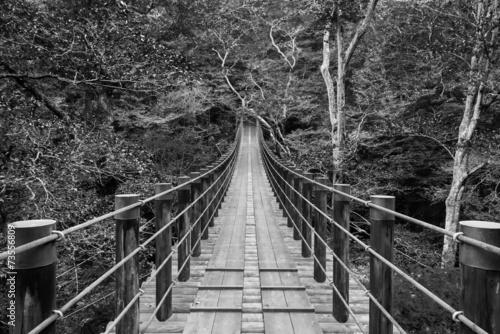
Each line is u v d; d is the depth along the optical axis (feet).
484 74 28.96
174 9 36.37
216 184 22.97
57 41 21.86
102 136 23.06
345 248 9.73
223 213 24.29
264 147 58.18
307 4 43.96
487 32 28.04
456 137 36.86
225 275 12.27
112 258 22.66
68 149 19.65
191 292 11.34
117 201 7.34
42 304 3.83
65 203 19.11
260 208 26.16
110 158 21.66
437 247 42.88
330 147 44.98
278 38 79.51
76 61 22.30
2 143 18.85
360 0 38.93
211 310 9.66
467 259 3.87
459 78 36.86
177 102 50.31
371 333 7.20
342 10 37.93
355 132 44.73
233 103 72.59
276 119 63.72
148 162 25.49
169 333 8.83
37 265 3.81
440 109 44.91
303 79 67.46
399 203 55.31
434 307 12.84
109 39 23.11
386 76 45.09
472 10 31.04
